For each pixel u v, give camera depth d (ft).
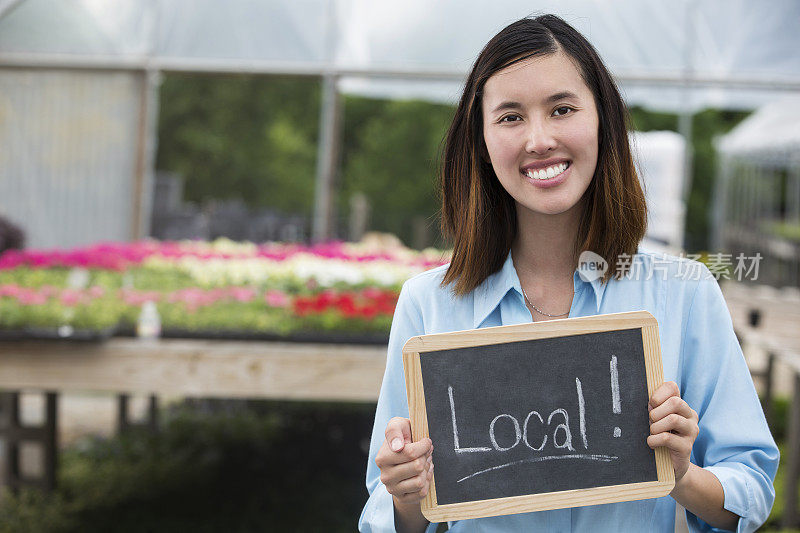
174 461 16.88
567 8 24.17
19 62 24.27
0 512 13.57
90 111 24.88
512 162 4.02
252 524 13.47
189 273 19.56
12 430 14.61
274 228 32.78
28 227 24.79
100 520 13.46
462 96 4.46
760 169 40.11
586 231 4.28
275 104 65.26
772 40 23.72
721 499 3.90
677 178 32.09
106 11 24.22
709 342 4.17
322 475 16.21
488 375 4.02
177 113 64.08
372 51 25.27
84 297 13.76
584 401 3.98
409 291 4.62
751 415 4.07
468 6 24.62
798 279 30.07
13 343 11.71
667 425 3.77
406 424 3.99
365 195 64.03
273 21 24.77
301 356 11.80
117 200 25.07
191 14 24.50
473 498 3.98
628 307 4.22
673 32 24.06
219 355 11.76
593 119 4.02
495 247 4.40
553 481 3.95
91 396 23.45
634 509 4.04
